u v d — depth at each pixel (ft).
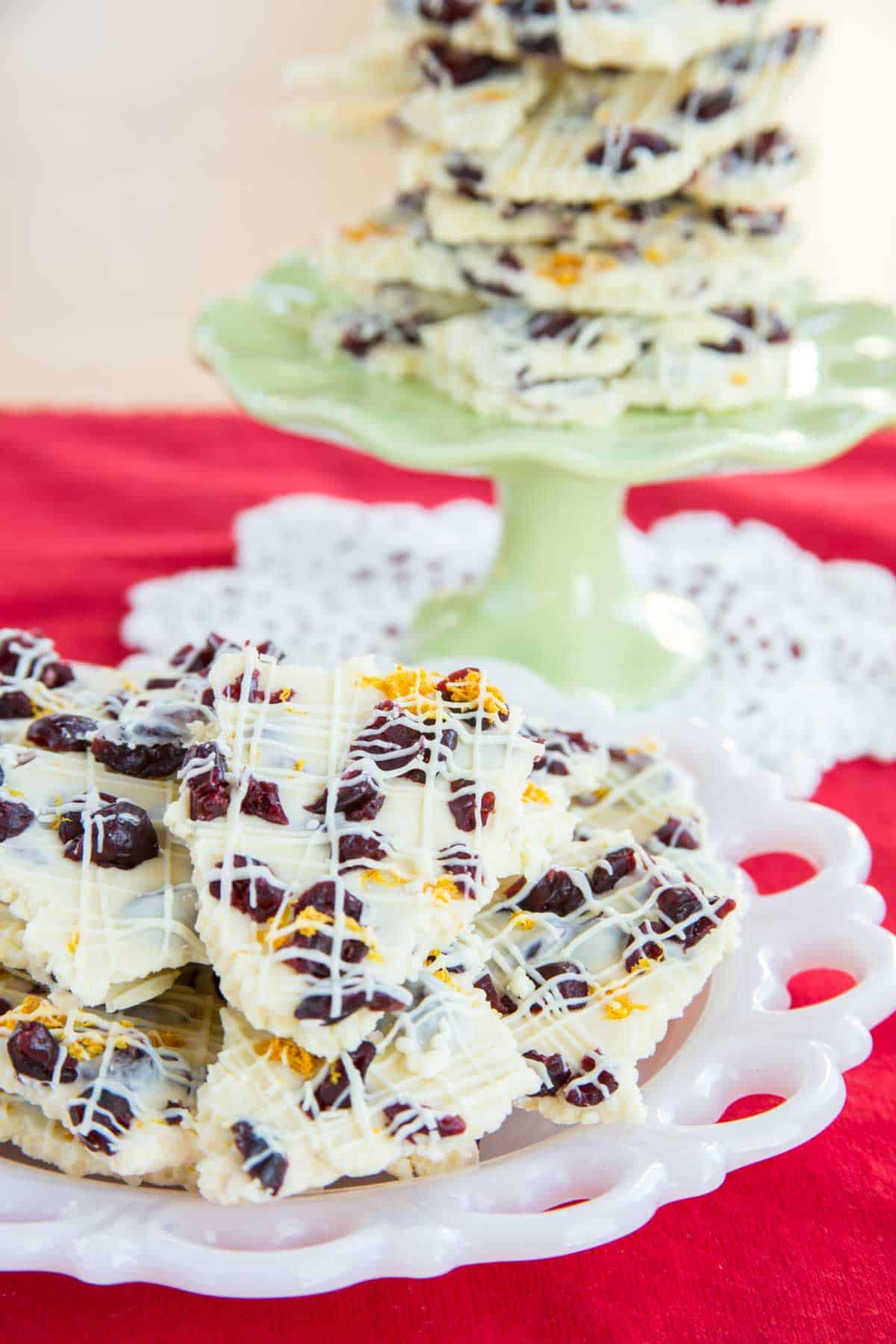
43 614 2.54
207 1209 1.77
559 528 2.53
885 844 2.24
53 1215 1.77
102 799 1.94
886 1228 1.90
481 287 2.39
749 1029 1.89
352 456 2.91
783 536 2.73
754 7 2.36
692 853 2.01
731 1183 1.92
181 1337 1.82
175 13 6.61
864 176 5.28
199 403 4.13
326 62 2.46
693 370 2.37
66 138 5.79
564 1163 1.80
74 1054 1.84
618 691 2.46
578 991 1.90
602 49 2.31
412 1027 1.85
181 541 2.69
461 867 1.87
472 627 2.54
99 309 4.73
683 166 2.32
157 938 1.88
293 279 2.67
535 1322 1.84
